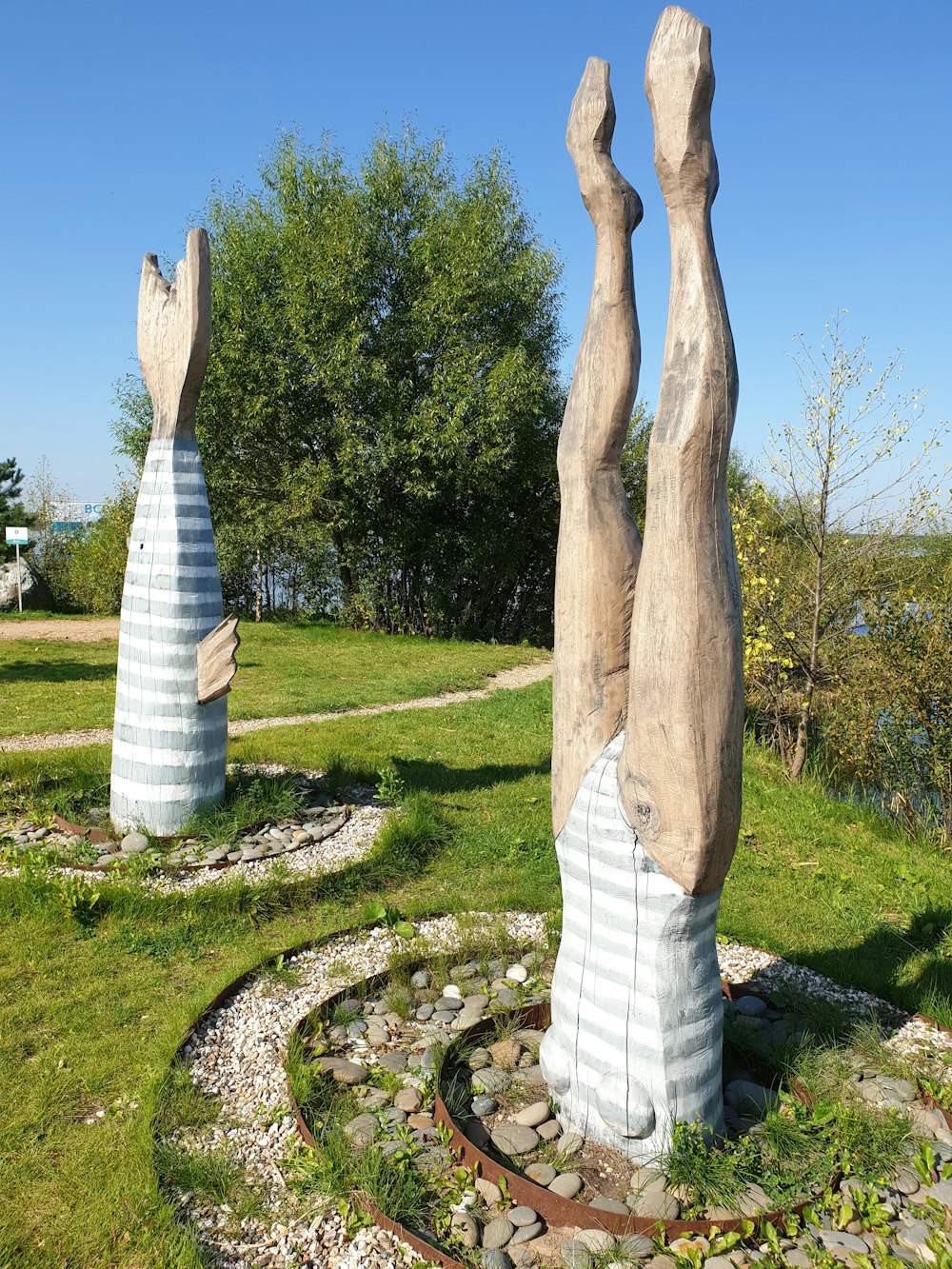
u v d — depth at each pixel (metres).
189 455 6.46
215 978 4.62
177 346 6.22
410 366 19.84
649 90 2.82
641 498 21.36
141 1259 2.82
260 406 18.97
